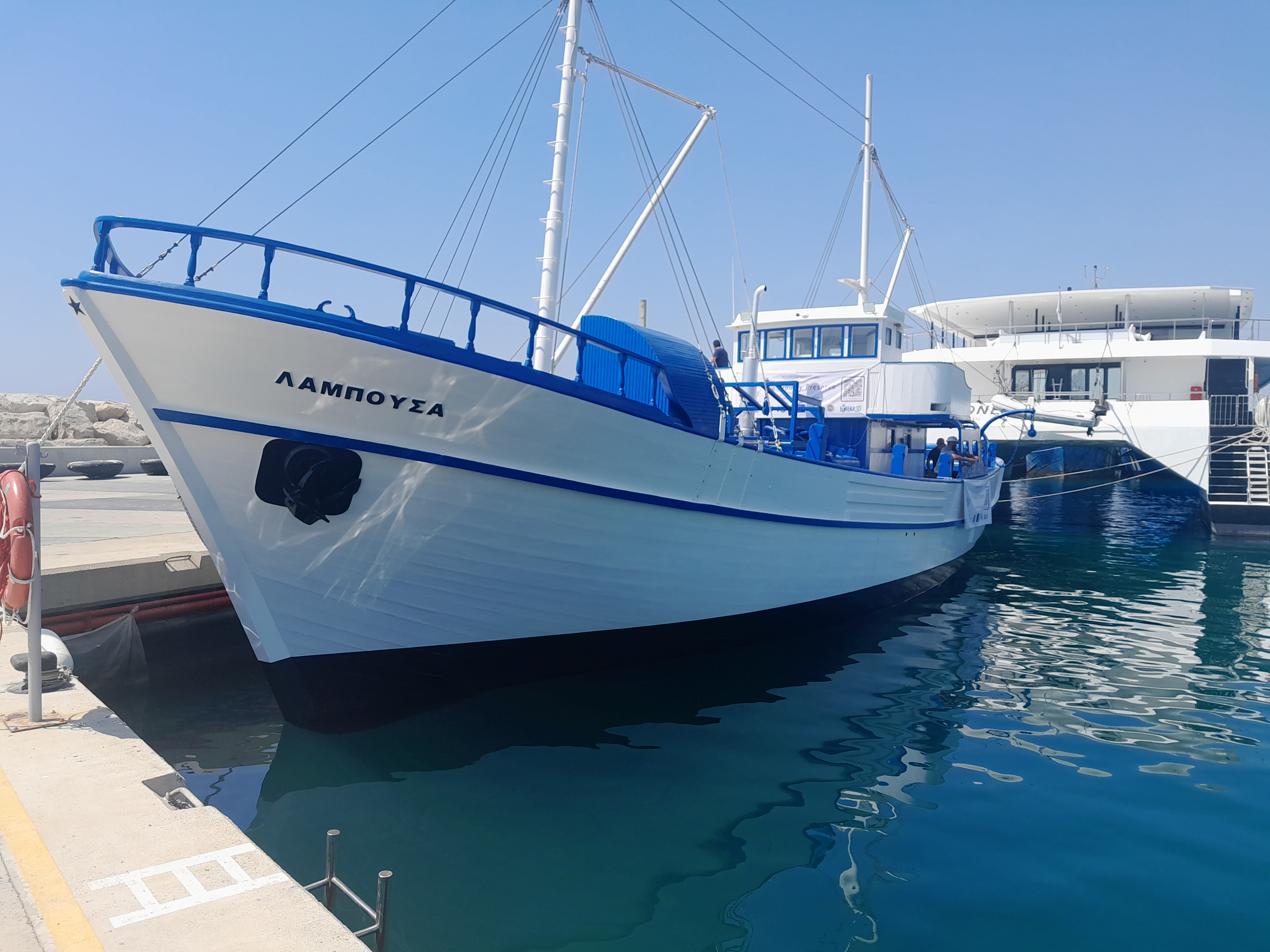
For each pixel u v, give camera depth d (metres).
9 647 6.57
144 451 29.14
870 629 11.95
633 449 7.85
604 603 8.45
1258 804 6.01
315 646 7.07
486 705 8.07
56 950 2.78
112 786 4.08
